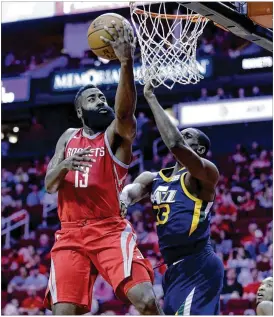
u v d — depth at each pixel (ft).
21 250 39.81
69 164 11.51
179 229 13.01
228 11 14.74
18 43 47.98
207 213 13.21
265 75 41.83
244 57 42.29
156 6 26.96
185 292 12.80
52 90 46.16
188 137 13.93
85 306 11.78
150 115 45.03
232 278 34.58
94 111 12.23
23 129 47.93
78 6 45.80
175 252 13.09
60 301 11.58
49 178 11.77
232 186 40.24
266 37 15.93
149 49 14.11
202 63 42.91
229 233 37.24
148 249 37.45
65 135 12.65
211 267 12.98
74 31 46.37
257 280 34.42
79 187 11.83
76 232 11.82
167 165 42.47
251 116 41.29
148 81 13.32
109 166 11.94
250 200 39.22
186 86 43.06
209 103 42.32
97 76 44.68
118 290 11.49
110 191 11.89
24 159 47.16
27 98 46.80
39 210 42.47
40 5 47.14
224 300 33.14
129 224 12.19
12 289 38.01
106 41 11.68
